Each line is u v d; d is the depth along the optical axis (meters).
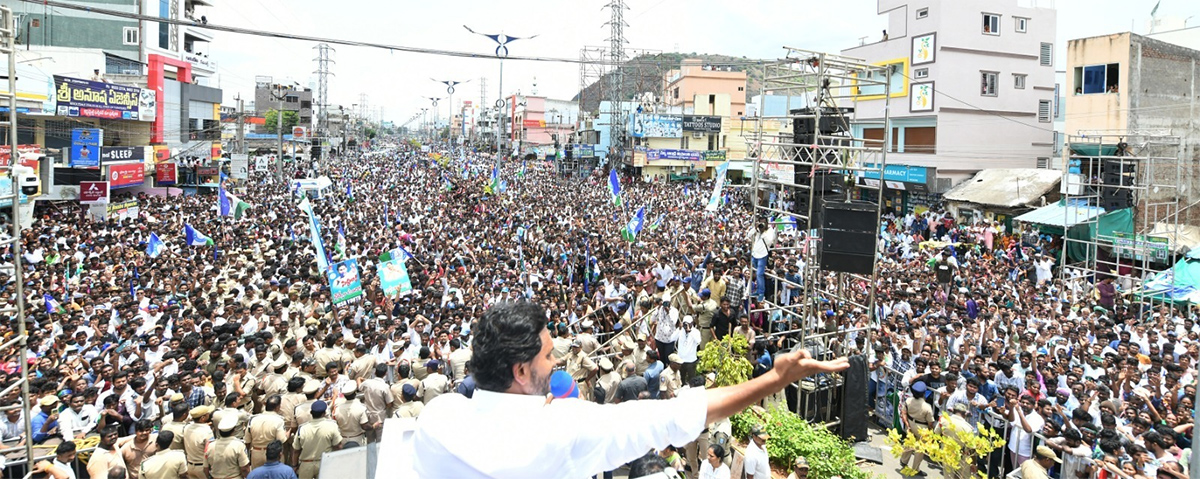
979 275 22.03
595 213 37.00
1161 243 22.69
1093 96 30.20
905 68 39.34
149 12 50.28
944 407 11.38
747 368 11.59
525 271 21.19
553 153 94.31
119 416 10.51
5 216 26.39
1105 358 12.97
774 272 15.91
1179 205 26.70
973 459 10.67
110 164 34.88
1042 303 18.19
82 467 9.01
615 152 63.72
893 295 18.17
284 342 12.97
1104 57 29.81
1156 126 29.66
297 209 35.38
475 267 21.64
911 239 30.42
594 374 12.42
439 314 15.15
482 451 1.75
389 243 25.95
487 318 2.05
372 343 13.08
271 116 87.62
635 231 25.34
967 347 14.16
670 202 41.72
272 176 57.81
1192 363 13.40
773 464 10.24
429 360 11.61
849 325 14.19
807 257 12.71
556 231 27.84
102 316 14.77
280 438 9.30
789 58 13.13
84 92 33.81
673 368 11.50
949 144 37.59
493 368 1.96
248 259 22.36
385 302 17.61
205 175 43.84
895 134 40.53
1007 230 31.44
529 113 108.94
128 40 49.34
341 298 16.45
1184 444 10.87
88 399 10.18
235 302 15.81
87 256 21.59
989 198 32.25
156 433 9.59
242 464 8.84
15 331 12.95
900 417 12.16
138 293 16.80
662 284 17.92
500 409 1.88
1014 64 38.59
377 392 10.50
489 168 78.12
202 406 9.28
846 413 11.99
